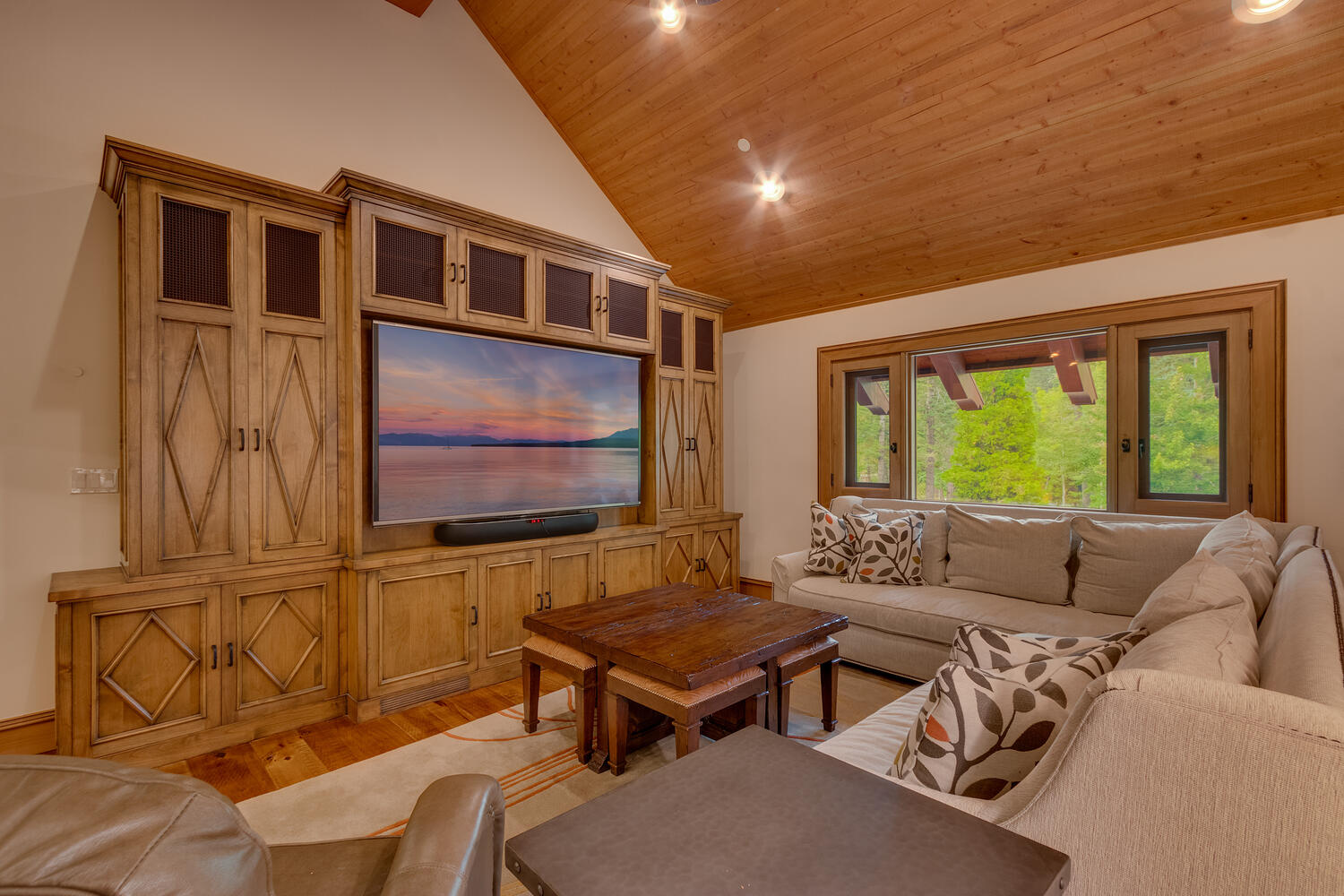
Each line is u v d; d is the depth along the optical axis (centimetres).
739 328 515
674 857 64
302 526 265
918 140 315
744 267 454
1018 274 364
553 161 421
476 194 379
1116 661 112
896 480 420
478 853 88
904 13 270
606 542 371
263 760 232
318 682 267
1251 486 289
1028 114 284
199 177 239
